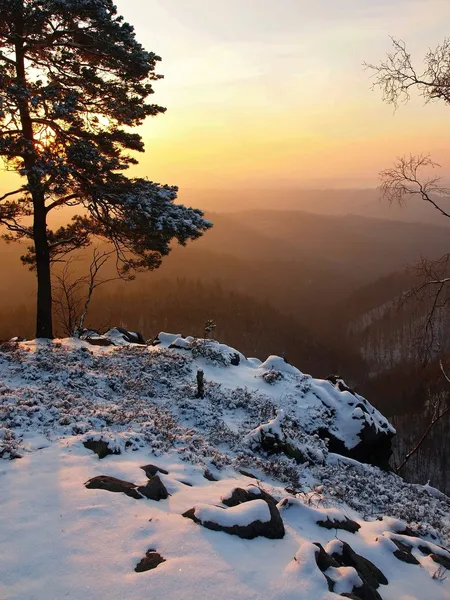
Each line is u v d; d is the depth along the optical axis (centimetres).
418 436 5925
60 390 1085
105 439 771
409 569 660
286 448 1142
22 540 496
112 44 1403
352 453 1448
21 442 746
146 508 586
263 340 9250
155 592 433
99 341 1794
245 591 450
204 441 1012
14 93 1234
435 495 1326
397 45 830
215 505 646
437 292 978
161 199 1502
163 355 1689
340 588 512
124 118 1517
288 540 595
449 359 1033
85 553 484
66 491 602
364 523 816
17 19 1318
